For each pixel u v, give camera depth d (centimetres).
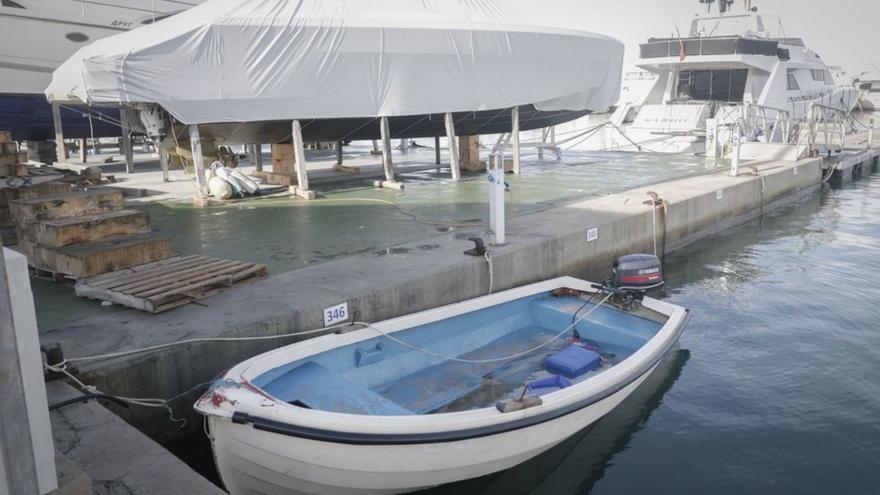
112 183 1692
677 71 2755
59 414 409
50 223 729
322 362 568
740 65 2616
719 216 1521
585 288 806
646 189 1498
